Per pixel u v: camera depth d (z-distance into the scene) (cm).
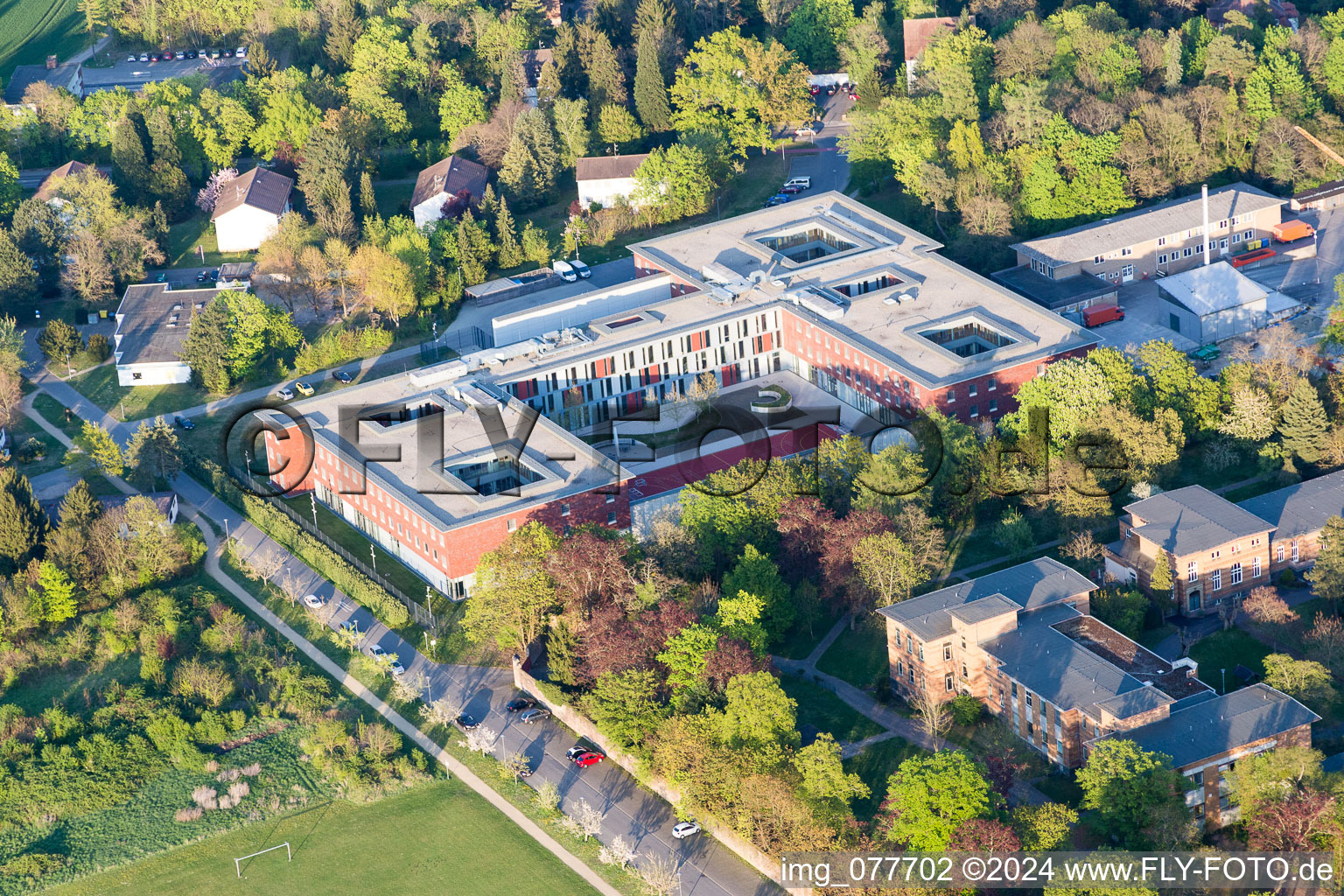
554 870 16325
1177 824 14788
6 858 17188
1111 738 15425
